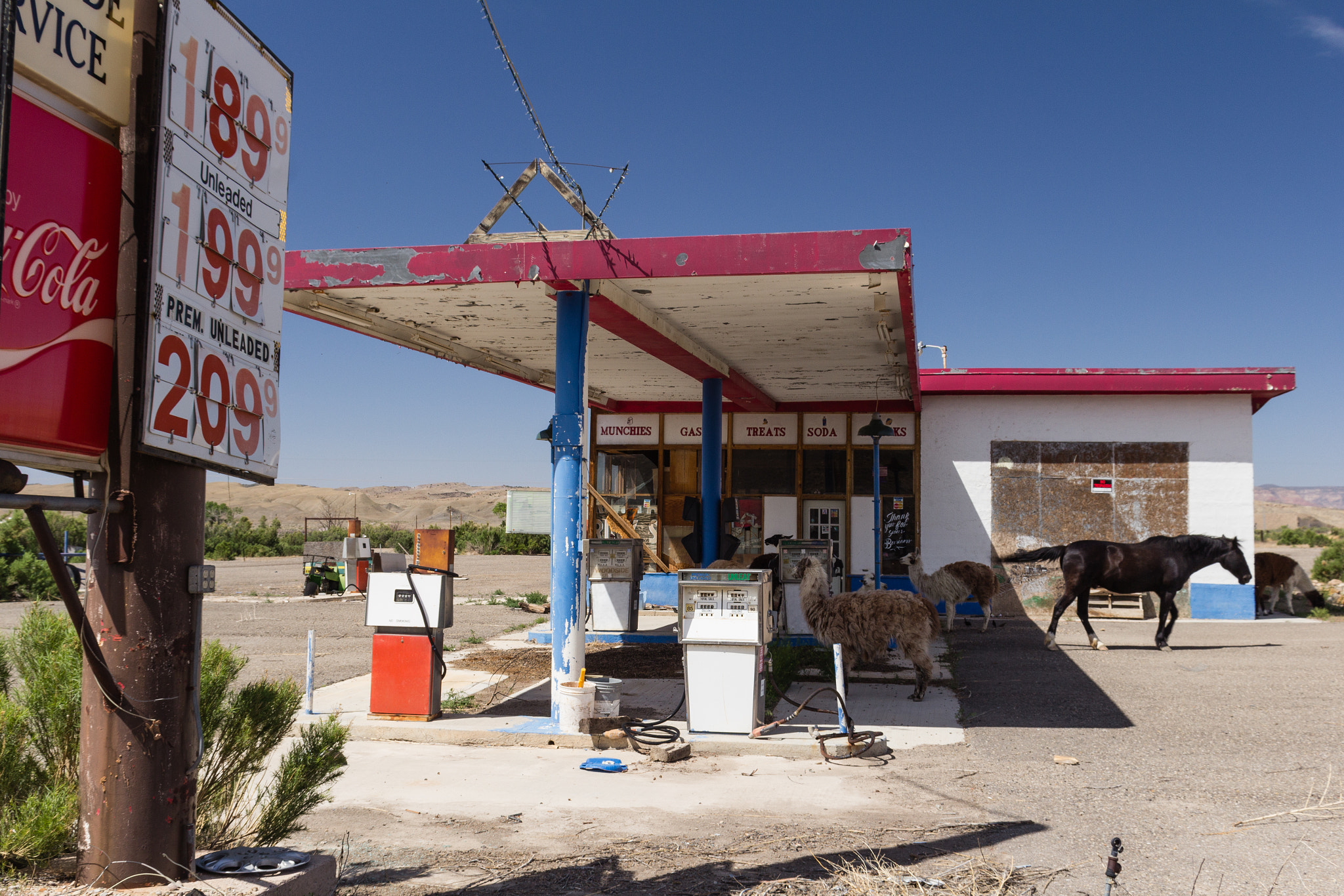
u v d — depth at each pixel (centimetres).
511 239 910
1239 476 1819
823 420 1939
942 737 808
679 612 804
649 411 1977
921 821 570
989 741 791
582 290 843
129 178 341
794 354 1328
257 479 409
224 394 381
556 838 540
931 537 1891
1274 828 551
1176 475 1836
